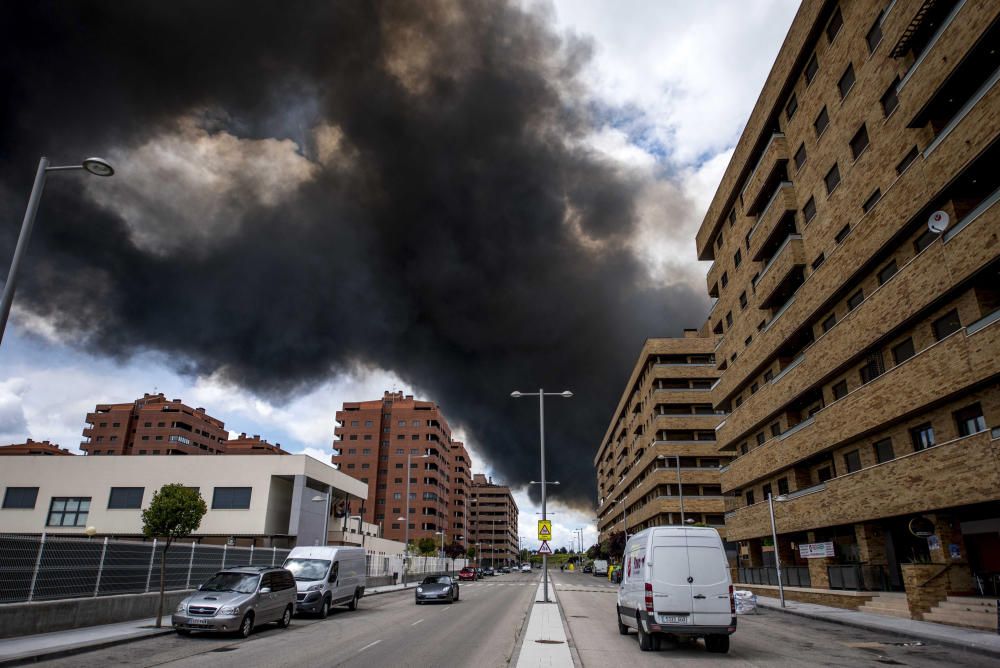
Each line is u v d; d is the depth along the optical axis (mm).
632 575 14867
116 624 17250
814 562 27406
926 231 20141
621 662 11727
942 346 18484
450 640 14984
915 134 20203
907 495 20578
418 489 118812
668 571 12891
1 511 48688
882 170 22062
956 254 17641
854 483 24156
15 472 49375
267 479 49062
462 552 109938
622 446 93875
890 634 16750
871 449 23969
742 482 37875
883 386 21828
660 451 61406
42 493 48938
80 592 16906
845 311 25609
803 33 27656
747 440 39188
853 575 24062
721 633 12555
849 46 24328
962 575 19203
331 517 60562
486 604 28203
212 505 48656
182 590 21297
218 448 139250
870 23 22703
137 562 19500
